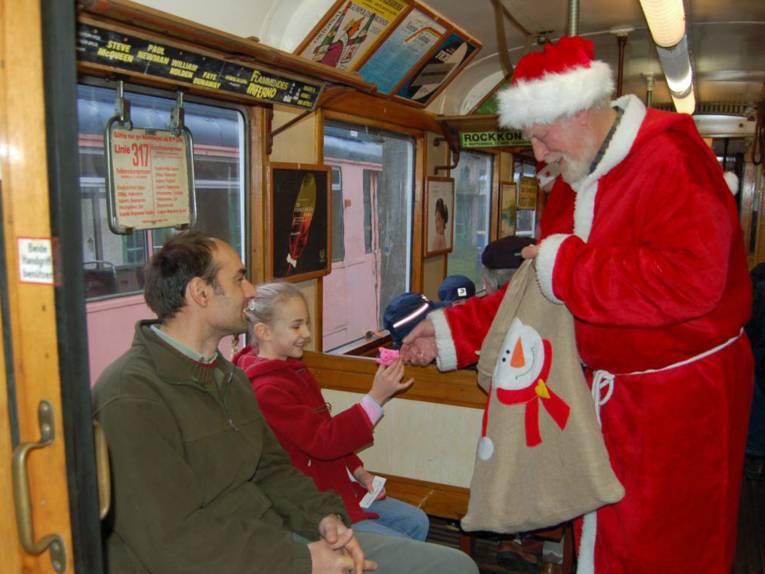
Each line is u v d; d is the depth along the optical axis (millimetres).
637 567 1784
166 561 1521
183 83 2133
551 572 2682
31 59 868
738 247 1745
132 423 1528
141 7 1785
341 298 4039
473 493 1903
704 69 6617
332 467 2307
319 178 3346
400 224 4797
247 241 2934
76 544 926
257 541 1608
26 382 935
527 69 1759
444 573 1895
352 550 1787
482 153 6398
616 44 5445
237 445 1758
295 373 2326
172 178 2418
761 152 5855
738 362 1808
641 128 1691
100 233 2252
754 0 4254
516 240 2703
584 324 1820
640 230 1683
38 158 878
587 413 1774
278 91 2531
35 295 908
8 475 959
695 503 1754
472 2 3932
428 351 2215
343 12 2959
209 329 1741
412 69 3961
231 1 2658
